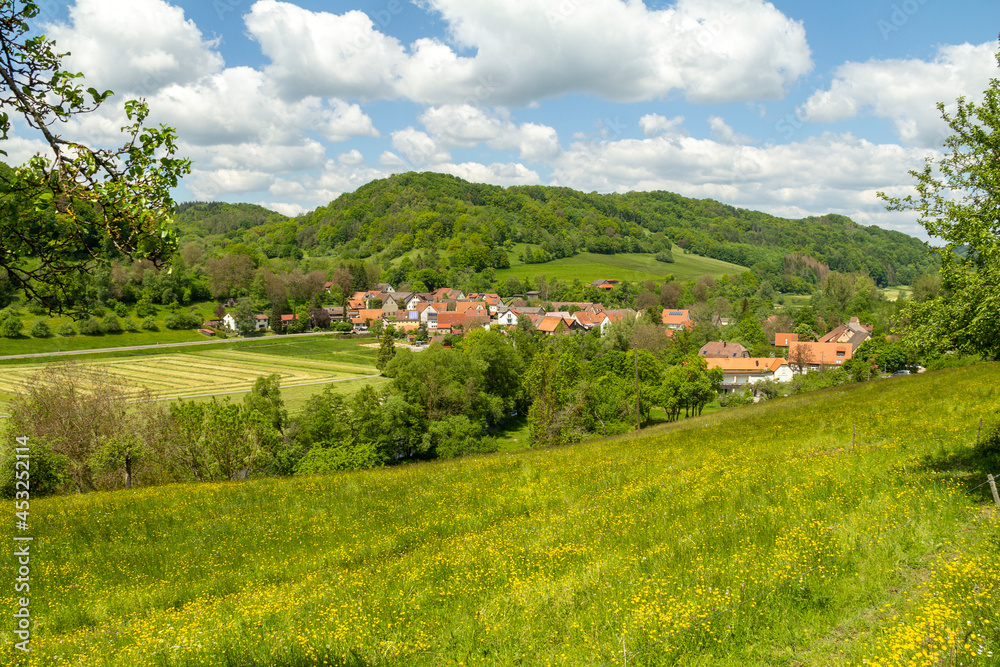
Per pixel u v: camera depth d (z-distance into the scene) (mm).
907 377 44750
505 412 82750
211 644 8852
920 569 9453
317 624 9414
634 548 11406
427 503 18594
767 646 7641
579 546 11953
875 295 172875
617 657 7520
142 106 6602
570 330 147375
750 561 9961
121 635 10211
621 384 68938
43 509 21000
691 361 87250
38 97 6461
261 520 18266
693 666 7289
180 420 38469
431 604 9977
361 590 10883
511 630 8688
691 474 17875
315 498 20719
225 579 13148
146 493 23656
